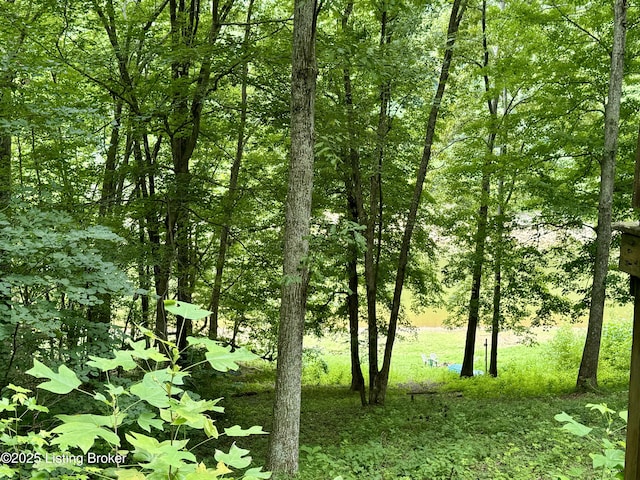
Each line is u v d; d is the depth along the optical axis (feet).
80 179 36.78
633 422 7.06
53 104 25.38
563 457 23.57
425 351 88.07
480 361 77.10
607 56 46.68
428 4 38.34
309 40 24.77
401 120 45.21
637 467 6.94
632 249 7.22
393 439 30.35
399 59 29.73
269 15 45.42
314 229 49.32
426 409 39.40
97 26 38.50
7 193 25.46
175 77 37.93
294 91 25.07
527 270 55.01
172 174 39.04
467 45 49.19
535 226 52.54
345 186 48.19
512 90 53.11
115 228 35.06
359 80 39.06
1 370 20.58
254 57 34.22
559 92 47.11
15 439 8.19
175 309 5.70
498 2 60.13
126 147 43.39
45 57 30.55
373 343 43.29
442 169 65.10
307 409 44.68
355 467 24.44
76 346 21.76
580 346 67.36
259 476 5.89
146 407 21.80
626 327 69.77
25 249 19.16
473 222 57.00
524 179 50.34
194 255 46.29
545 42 49.42
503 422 31.60
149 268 40.88
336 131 33.58
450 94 46.24
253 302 47.60
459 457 25.05
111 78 34.58
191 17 38.83
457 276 58.54
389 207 49.85
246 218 45.21
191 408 5.85
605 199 44.34
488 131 53.57
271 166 53.57
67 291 19.58
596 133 47.60
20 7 34.24
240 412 40.24
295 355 25.02
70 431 4.97
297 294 25.12
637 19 45.62
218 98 40.47
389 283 54.24
